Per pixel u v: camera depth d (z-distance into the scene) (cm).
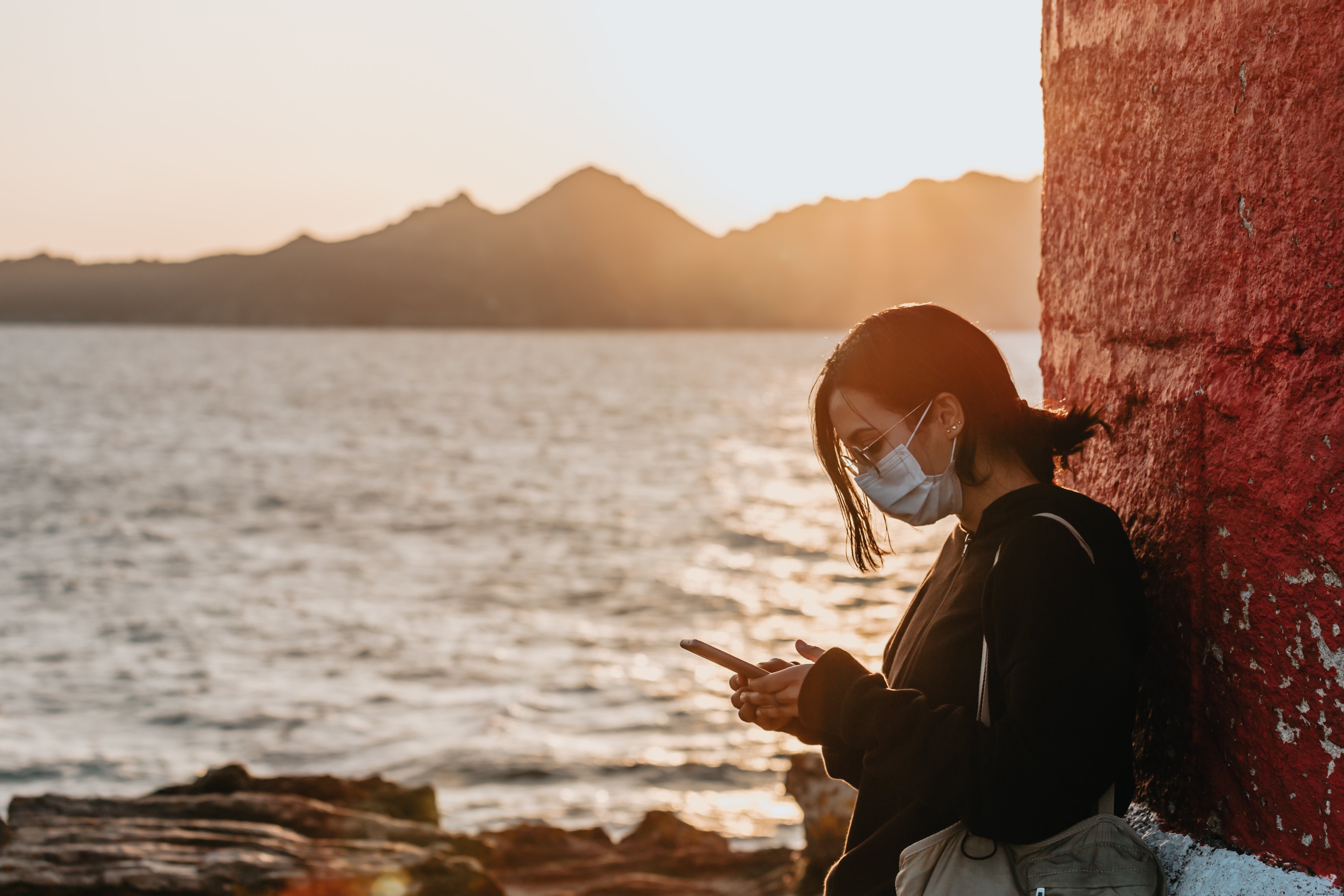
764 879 620
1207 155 151
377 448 6275
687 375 15562
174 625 2125
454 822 1127
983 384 155
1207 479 153
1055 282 215
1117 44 181
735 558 2912
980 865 146
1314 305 128
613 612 2247
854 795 506
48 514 3753
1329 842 129
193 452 5972
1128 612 146
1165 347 166
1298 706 134
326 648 1934
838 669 158
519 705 1561
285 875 447
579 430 7594
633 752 1348
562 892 618
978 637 149
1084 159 197
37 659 1852
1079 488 204
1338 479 125
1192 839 158
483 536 3347
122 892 423
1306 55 128
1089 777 135
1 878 422
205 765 1340
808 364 19188
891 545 172
